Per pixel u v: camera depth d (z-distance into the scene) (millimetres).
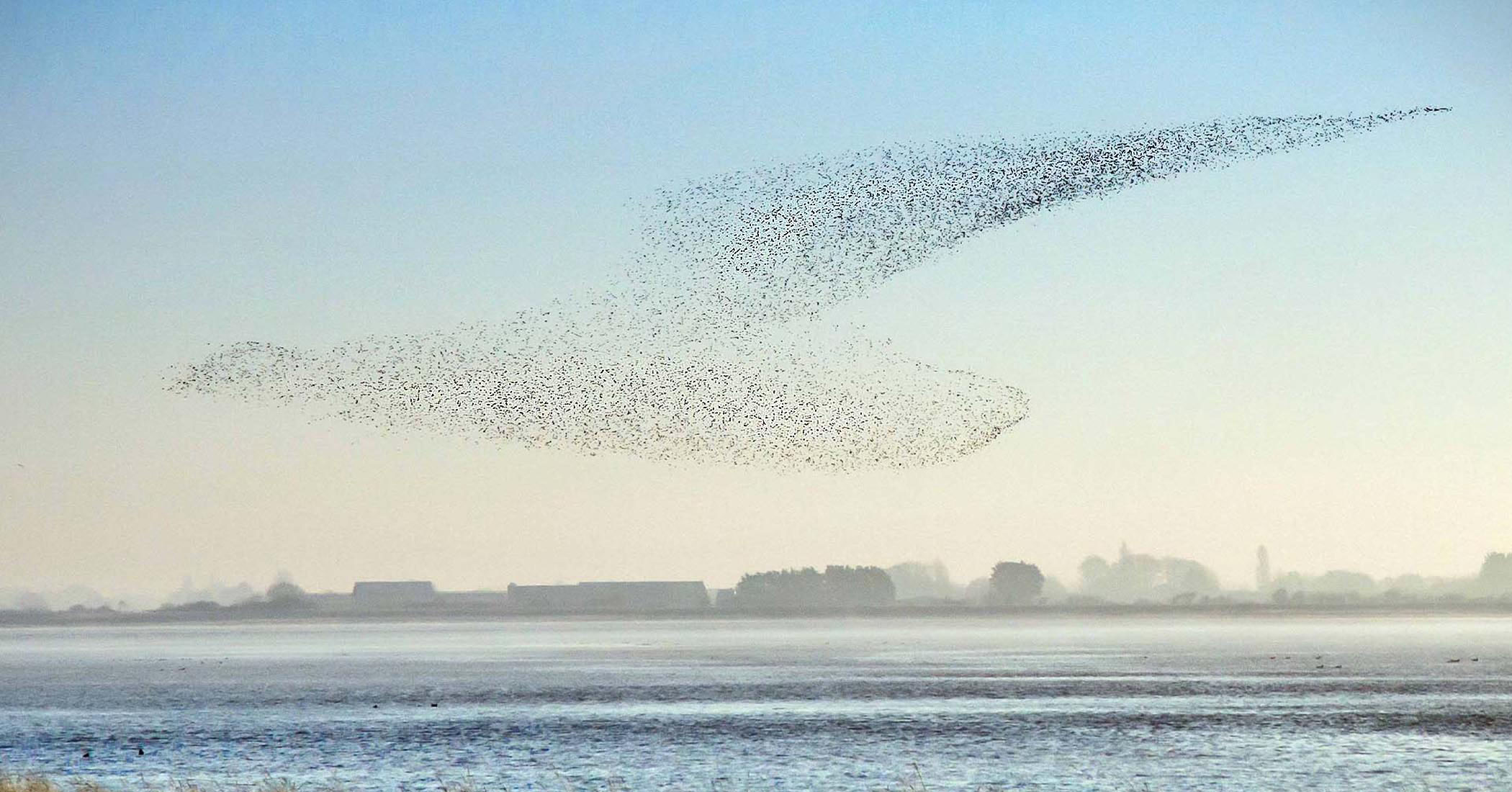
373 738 74938
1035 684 106625
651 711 87250
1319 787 57844
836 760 65438
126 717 86875
